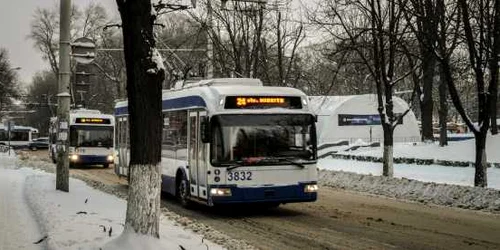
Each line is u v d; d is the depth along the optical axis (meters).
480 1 17.78
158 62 8.94
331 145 48.19
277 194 14.20
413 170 28.56
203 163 14.49
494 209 15.48
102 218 11.82
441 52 18.61
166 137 17.83
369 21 25.80
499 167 26.97
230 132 14.07
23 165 34.09
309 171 14.51
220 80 15.88
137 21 8.88
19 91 79.94
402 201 17.77
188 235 10.13
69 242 9.32
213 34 28.00
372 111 51.72
